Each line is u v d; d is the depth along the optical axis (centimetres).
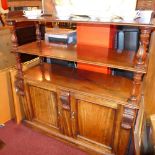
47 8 176
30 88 196
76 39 196
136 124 150
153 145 167
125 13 133
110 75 188
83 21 133
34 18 155
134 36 165
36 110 206
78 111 173
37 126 212
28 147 194
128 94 155
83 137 185
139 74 133
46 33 201
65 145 195
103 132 170
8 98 223
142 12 135
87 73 194
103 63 143
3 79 212
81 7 154
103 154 176
